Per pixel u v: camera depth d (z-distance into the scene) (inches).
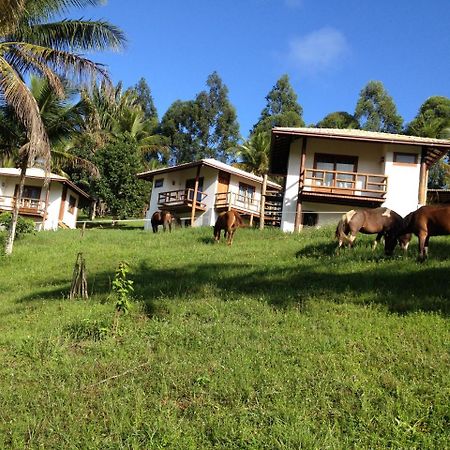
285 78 2886.3
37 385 290.8
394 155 1055.6
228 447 223.0
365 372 283.1
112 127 2111.2
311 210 1082.7
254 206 1461.6
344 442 220.5
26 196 1560.0
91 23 733.3
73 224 1702.8
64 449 229.1
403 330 338.6
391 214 604.4
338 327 354.6
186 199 1364.4
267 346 325.4
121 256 754.8
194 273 568.7
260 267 571.5
